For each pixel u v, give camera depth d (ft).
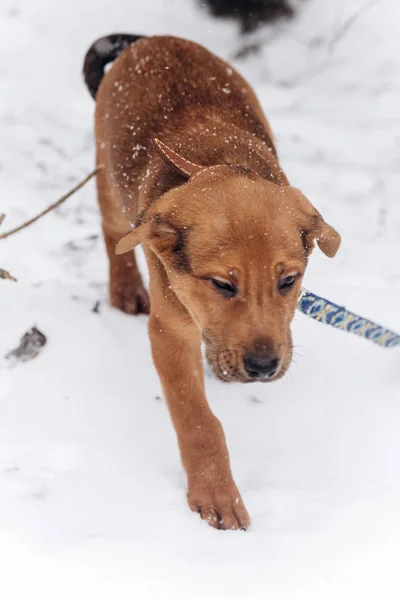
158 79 17.56
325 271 21.15
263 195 13.10
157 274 14.43
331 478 14.97
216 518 13.85
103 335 18.47
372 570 12.57
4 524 13.25
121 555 12.68
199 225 12.86
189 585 12.17
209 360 12.79
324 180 24.62
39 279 20.24
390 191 24.27
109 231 19.38
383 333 14.98
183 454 14.47
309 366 17.92
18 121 26.55
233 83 18.26
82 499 13.99
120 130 17.48
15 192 23.31
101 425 16.02
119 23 30.96
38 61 29.60
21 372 17.13
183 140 15.94
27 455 15.06
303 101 28.25
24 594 11.94
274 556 12.82
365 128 26.91
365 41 30.73
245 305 12.37
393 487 14.56
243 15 30.68
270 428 16.30
